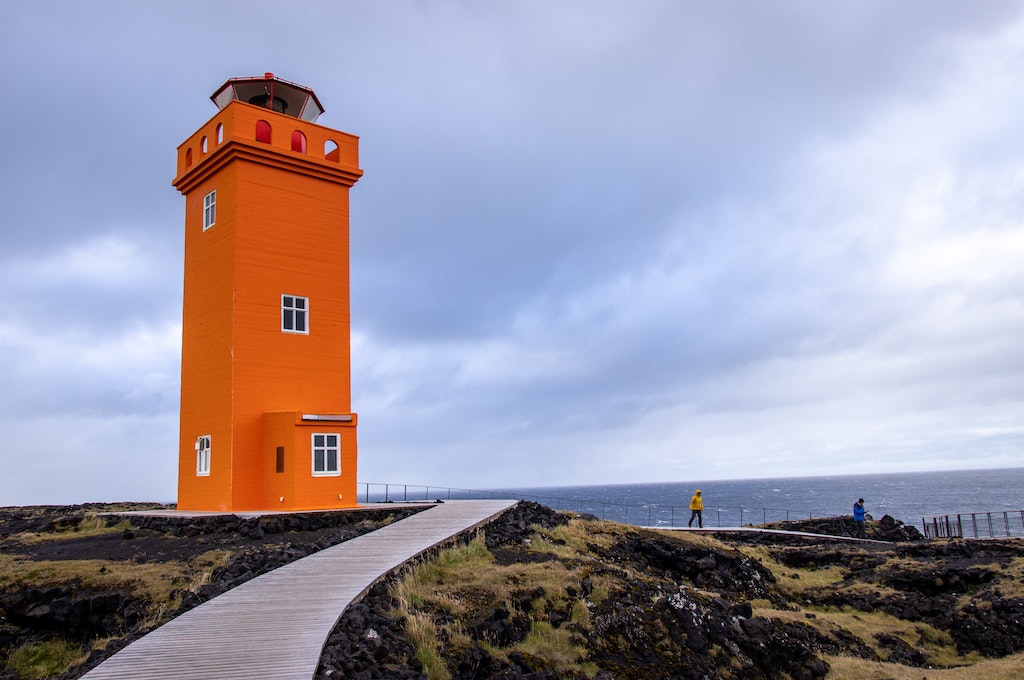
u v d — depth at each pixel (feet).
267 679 44.39
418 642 58.59
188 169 128.36
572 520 116.67
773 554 128.26
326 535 97.40
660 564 107.14
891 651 87.10
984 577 103.76
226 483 111.75
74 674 53.62
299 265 121.39
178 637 51.90
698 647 74.38
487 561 83.15
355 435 117.50
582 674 65.00
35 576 82.69
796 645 80.02
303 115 137.49
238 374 112.98
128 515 110.83
